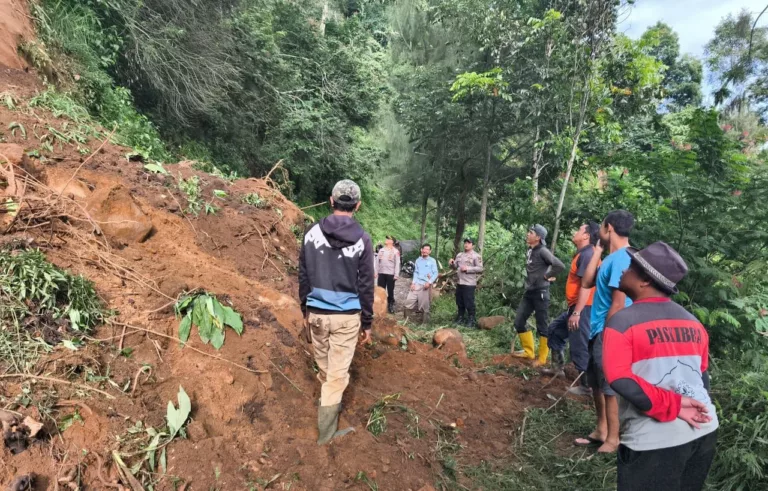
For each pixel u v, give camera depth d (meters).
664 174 6.70
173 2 9.96
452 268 12.12
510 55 9.57
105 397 2.33
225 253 4.19
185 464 2.31
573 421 4.37
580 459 3.65
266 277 4.26
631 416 2.26
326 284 3.00
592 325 3.59
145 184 4.17
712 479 3.23
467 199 14.41
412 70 13.00
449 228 16.80
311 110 16.09
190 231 4.07
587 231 4.72
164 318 2.96
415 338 6.70
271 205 5.36
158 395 2.54
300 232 5.62
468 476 3.33
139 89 10.13
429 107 11.16
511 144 12.14
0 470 1.87
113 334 2.68
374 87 18.80
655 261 2.22
